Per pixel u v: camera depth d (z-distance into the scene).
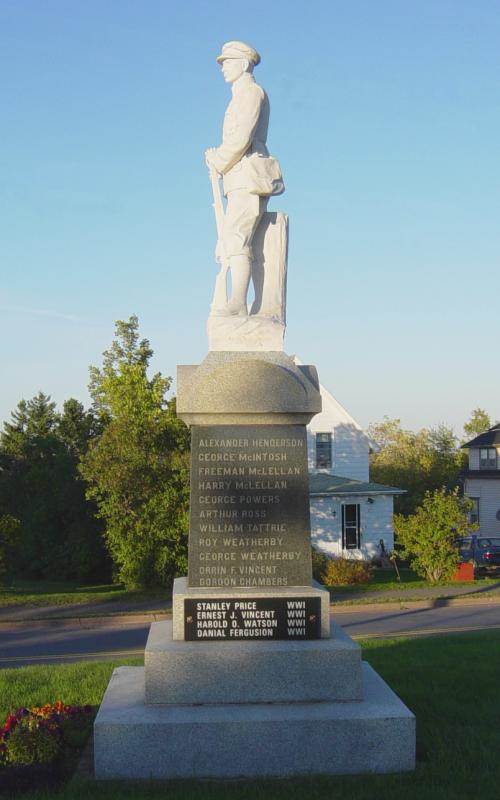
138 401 30.12
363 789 7.06
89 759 8.02
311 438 44.47
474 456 55.16
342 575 33.62
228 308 9.37
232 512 8.77
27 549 40.84
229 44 9.75
